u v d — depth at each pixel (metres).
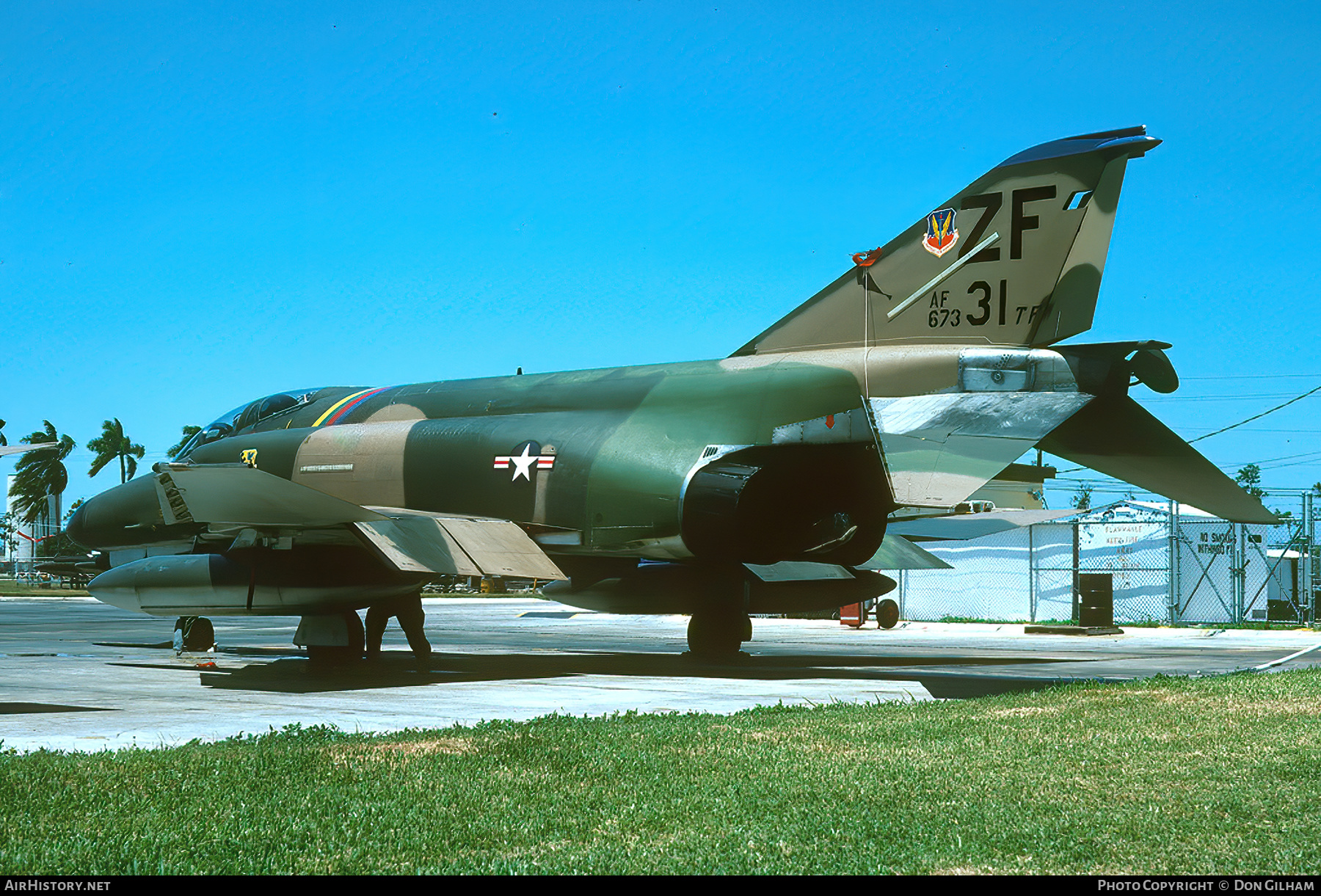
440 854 4.41
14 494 83.25
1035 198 12.32
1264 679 10.90
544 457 14.26
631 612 16.28
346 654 13.77
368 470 15.73
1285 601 30.88
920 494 10.89
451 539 12.84
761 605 15.89
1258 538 29.11
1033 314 12.27
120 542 17.42
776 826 4.81
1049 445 13.22
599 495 13.80
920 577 31.00
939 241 12.88
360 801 5.26
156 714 9.32
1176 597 27.20
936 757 6.47
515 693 11.27
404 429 15.74
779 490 13.69
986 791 5.49
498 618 33.88
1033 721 7.99
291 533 12.91
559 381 15.39
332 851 4.43
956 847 4.47
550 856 4.37
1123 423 12.39
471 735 7.49
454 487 14.91
